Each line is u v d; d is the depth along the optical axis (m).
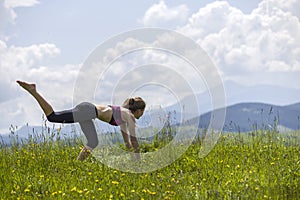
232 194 7.41
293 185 7.81
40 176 8.35
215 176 8.53
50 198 7.30
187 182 8.29
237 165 9.30
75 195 7.36
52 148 10.50
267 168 9.02
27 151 10.22
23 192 7.68
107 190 7.61
